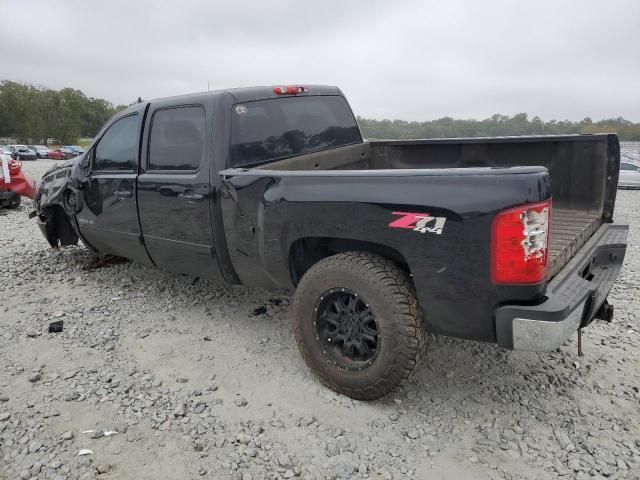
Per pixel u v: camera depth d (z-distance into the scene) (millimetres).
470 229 2488
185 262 4121
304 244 3330
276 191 3195
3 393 3221
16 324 4258
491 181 2461
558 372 3422
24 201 12125
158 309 4586
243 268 3652
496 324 2553
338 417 2961
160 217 4113
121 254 4957
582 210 4047
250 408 3061
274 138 4086
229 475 2521
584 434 2781
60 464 2580
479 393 3189
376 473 2527
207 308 4590
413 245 2672
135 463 2602
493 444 2719
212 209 3654
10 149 51781
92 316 4438
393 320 2766
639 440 2721
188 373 3473
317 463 2590
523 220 2383
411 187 2666
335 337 3113
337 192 2910
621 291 5035
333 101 4844
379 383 2904
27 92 112250
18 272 5672
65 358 3686
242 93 3887
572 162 4031
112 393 3219
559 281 2734
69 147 61594
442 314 2709
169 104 4031
